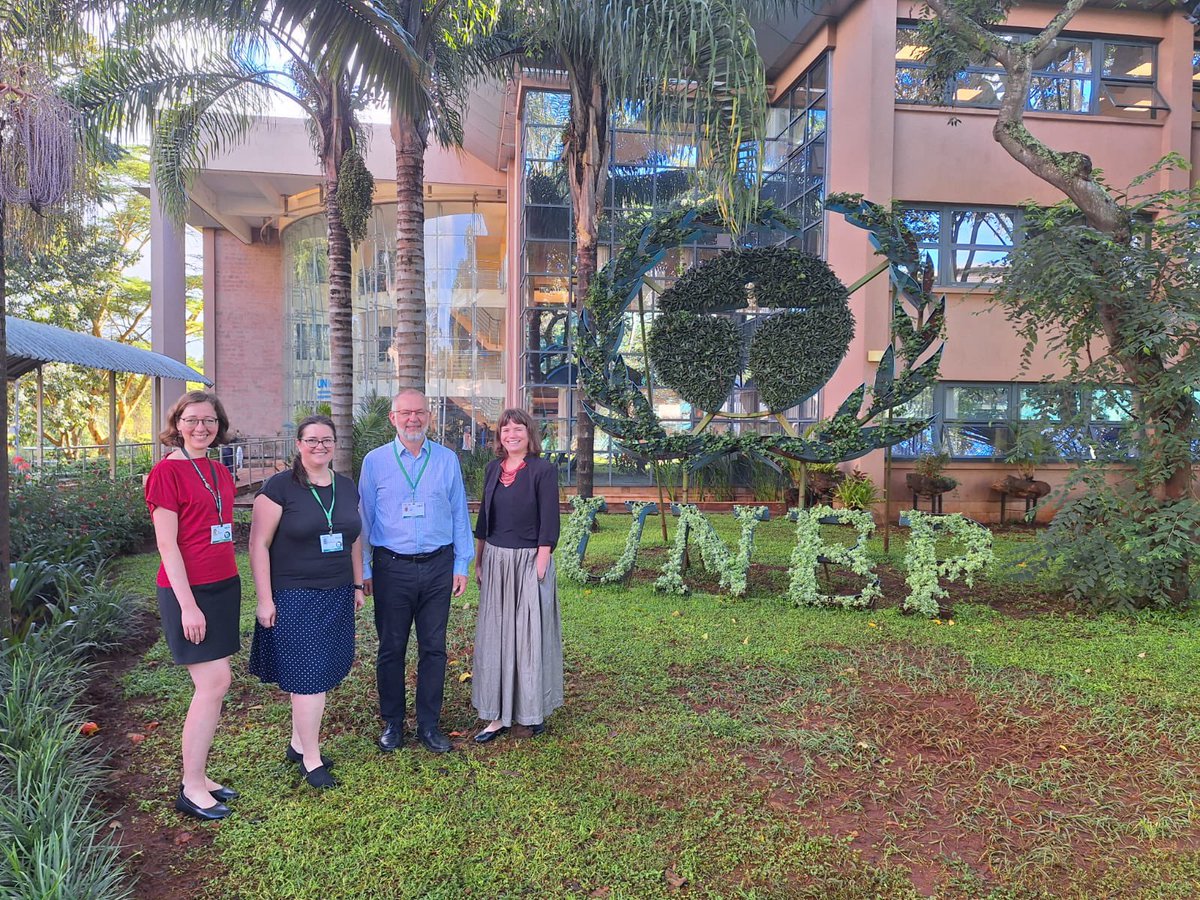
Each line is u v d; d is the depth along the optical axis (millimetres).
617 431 7355
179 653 2951
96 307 24078
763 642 5461
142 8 6492
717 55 6348
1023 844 2947
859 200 7164
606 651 5227
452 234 21703
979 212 12664
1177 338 6473
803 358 7363
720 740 3809
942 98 10875
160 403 13516
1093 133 12695
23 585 5293
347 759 3562
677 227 7180
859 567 6508
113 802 3168
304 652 3242
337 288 10492
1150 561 6449
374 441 15211
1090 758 3674
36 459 11734
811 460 7293
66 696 4113
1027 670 4910
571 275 15914
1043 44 7469
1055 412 7020
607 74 6965
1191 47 12711
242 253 26016
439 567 3689
